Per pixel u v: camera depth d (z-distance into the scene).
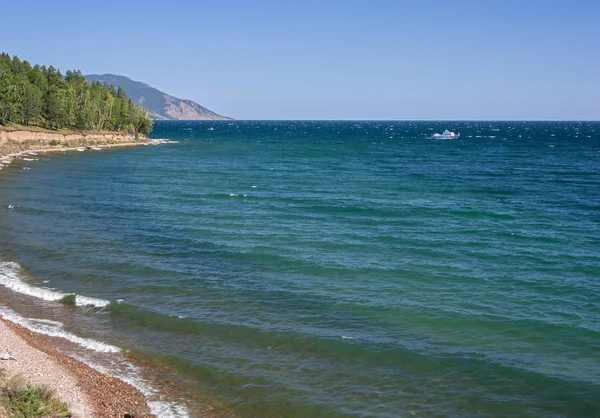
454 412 17.67
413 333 23.69
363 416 17.30
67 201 55.66
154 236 40.59
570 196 62.88
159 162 102.69
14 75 126.81
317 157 119.31
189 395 18.33
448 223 46.66
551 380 19.67
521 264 34.19
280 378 19.64
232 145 165.38
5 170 79.81
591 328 24.23
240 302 27.12
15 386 16.48
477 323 24.77
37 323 23.91
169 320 24.52
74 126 144.12
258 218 48.00
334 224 45.72
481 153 134.88
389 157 120.81
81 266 32.62
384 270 32.62
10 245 36.72
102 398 17.39
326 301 27.36
